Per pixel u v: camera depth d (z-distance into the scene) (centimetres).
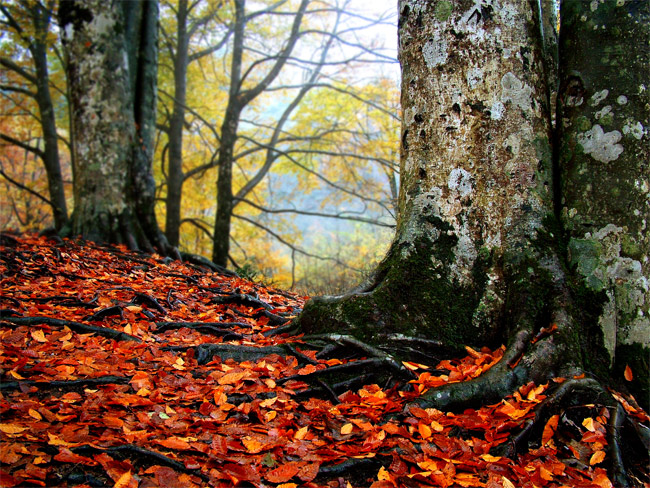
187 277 690
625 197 325
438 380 304
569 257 341
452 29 363
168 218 1449
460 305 353
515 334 323
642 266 323
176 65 1529
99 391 283
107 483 212
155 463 228
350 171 1597
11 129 2312
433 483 233
